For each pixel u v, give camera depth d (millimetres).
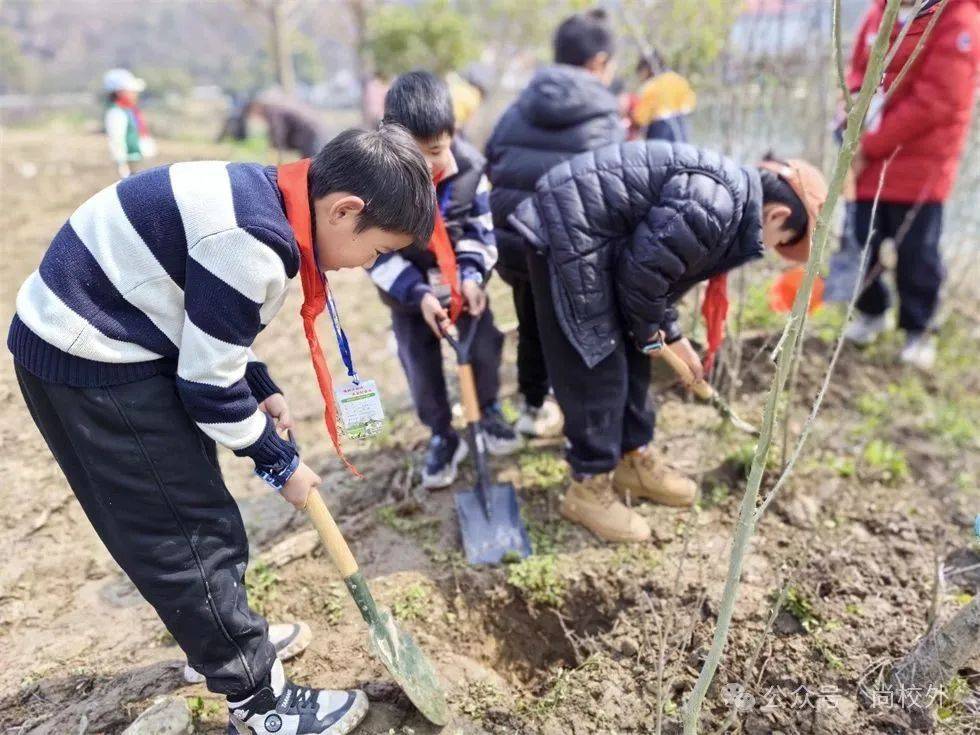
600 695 2191
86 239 1514
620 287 2275
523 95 2945
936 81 3406
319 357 1794
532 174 2842
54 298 1501
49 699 2178
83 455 1595
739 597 2443
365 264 1742
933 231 3758
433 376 2854
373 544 2758
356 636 2357
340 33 16578
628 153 2271
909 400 3727
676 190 2150
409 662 2016
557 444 3270
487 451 3201
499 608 2551
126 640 2375
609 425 2551
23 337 1544
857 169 3795
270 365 4164
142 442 1592
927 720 2041
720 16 4047
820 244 1333
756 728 2070
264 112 7473
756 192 2189
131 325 1530
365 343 4402
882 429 3467
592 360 2363
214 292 1472
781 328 3959
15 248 5781
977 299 4926
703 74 4246
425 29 11906
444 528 2818
